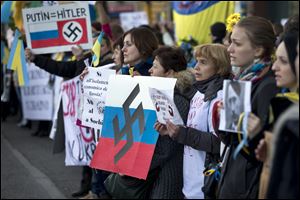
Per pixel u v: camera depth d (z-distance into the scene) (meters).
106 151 3.57
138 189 3.67
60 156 7.73
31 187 6.18
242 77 2.67
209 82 3.38
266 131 2.41
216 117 2.84
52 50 4.89
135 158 3.44
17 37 5.02
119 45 4.39
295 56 2.28
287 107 2.37
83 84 3.90
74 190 6.06
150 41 4.05
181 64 3.77
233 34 2.75
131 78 3.53
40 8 4.83
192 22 7.82
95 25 5.64
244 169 2.56
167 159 3.58
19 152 8.03
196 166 3.42
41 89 8.90
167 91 3.17
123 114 3.54
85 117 3.88
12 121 11.06
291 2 9.82
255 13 9.86
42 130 9.30
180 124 3.26
